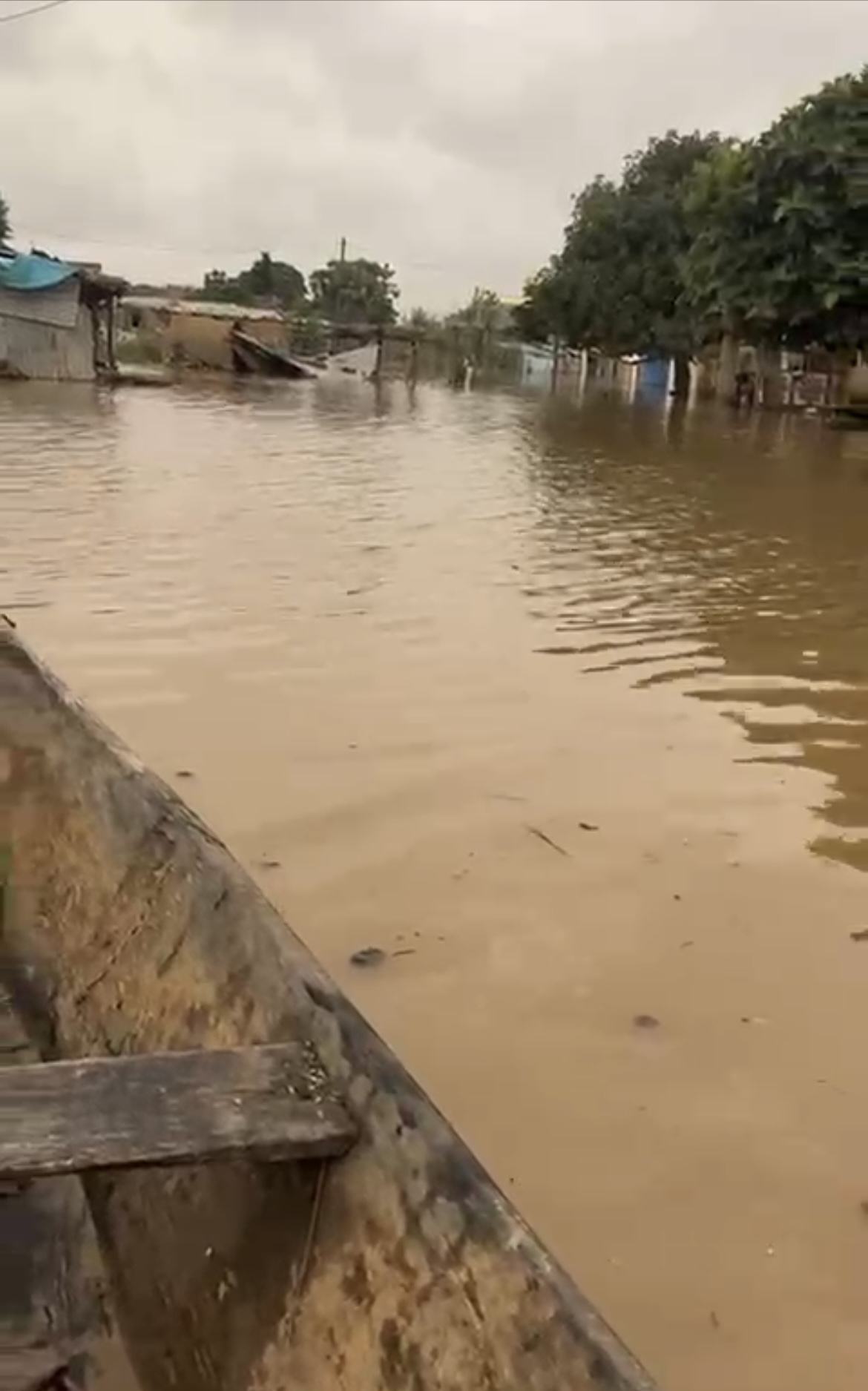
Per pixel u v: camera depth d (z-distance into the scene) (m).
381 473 17.80
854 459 22.11
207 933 3.10
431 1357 2.03
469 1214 2.10
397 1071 2.36
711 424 30.80
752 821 5.68
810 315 30.89
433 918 4.68
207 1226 2.65
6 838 4.46
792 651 8.59
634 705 7.27
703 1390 2.78
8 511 12.38
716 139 52.69
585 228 52.69
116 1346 2.78
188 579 9.76
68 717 4.32
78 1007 3.52
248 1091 2.38
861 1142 3.60
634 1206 3.31
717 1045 4.00
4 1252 3.01
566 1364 1.82
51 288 32.59
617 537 13.05
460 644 8.35
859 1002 4.29
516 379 61.03
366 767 6.07
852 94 30.30
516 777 6.04
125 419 24.19
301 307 75.31
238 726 6.54
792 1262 3.14
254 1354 2.37
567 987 4.29
